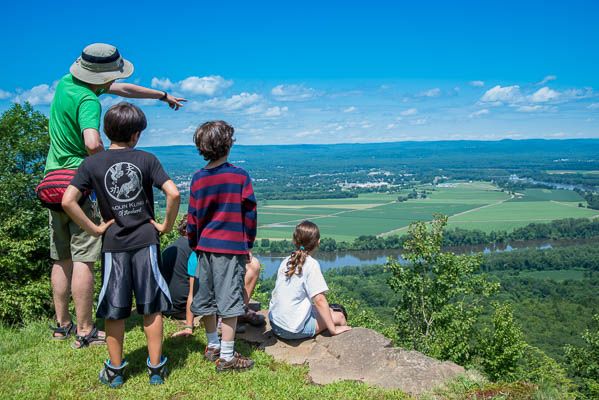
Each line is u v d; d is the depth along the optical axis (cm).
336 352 500
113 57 491
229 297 451
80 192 407
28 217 688
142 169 415
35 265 704
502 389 429
